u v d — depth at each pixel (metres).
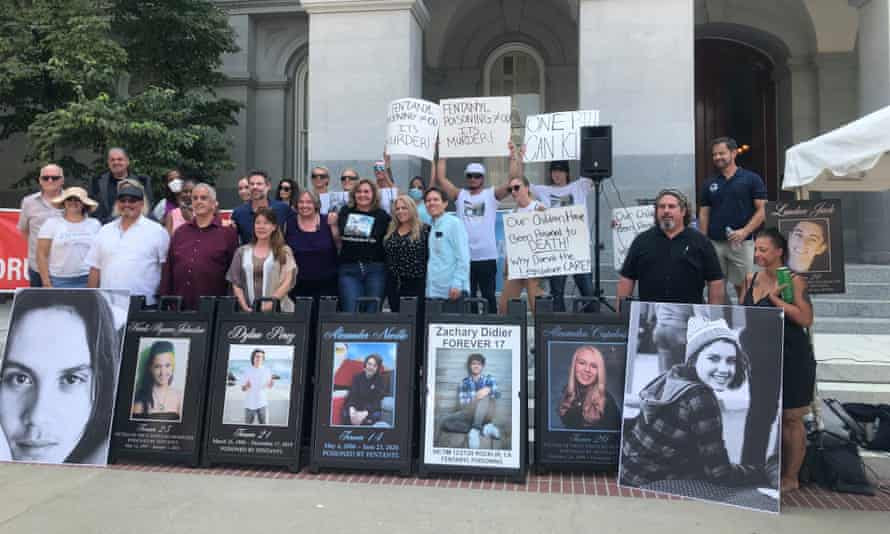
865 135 4.48
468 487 4.41
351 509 4.01
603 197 9.20
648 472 4.35
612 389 4.62
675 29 9.14
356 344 4.80
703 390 4.29
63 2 11.91
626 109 9.22
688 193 9.08
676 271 4.72
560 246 5.71
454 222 5.71
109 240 5.51
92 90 11.77
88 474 4.66
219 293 5.54
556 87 13.54
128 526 3.76
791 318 4.25
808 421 4.69
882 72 9.03
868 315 8.08
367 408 4.70
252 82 14.37
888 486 4.46
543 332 4.75
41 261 5.89
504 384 4.61
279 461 4.69
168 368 4.95
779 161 13.37
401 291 5.89
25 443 4.91
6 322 8.44
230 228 5.69
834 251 5.00
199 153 12.62
